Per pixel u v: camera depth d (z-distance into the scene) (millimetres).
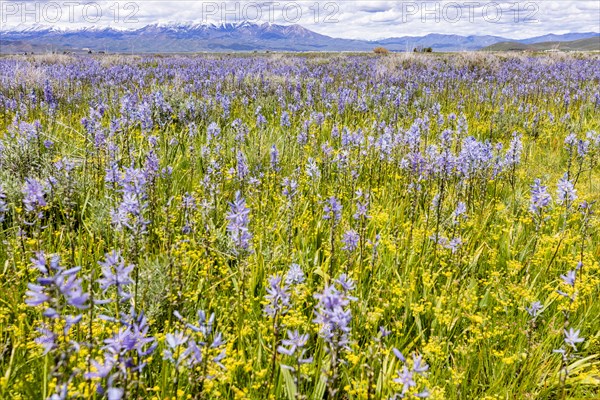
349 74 20844
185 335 2797
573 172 7902
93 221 4969
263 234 4938
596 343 3846
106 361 2248
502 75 19297
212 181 5562
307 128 8250
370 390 2723
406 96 11898
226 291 4121
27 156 6035
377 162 7527
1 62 24047
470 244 5137
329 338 2561
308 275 4316
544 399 3352
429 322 4004
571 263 4688
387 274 4434
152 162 4809
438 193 5523
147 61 29984
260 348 3281
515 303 4234
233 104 12156
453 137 9102
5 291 3602
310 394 3143
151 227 4758
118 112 10414
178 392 2666
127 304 3572
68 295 1983
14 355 3014
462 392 3295
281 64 26484
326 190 6547
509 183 7141
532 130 10625
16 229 4500
